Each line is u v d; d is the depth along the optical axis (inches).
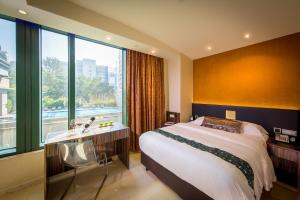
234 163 58.3
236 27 90.0
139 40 103.7
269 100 102.3
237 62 119.3
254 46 109.5
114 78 127.2
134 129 129.5
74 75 101.3
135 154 125.3
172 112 149.2
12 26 79.2
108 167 103.3
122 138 101.7
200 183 59.5
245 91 114.7
